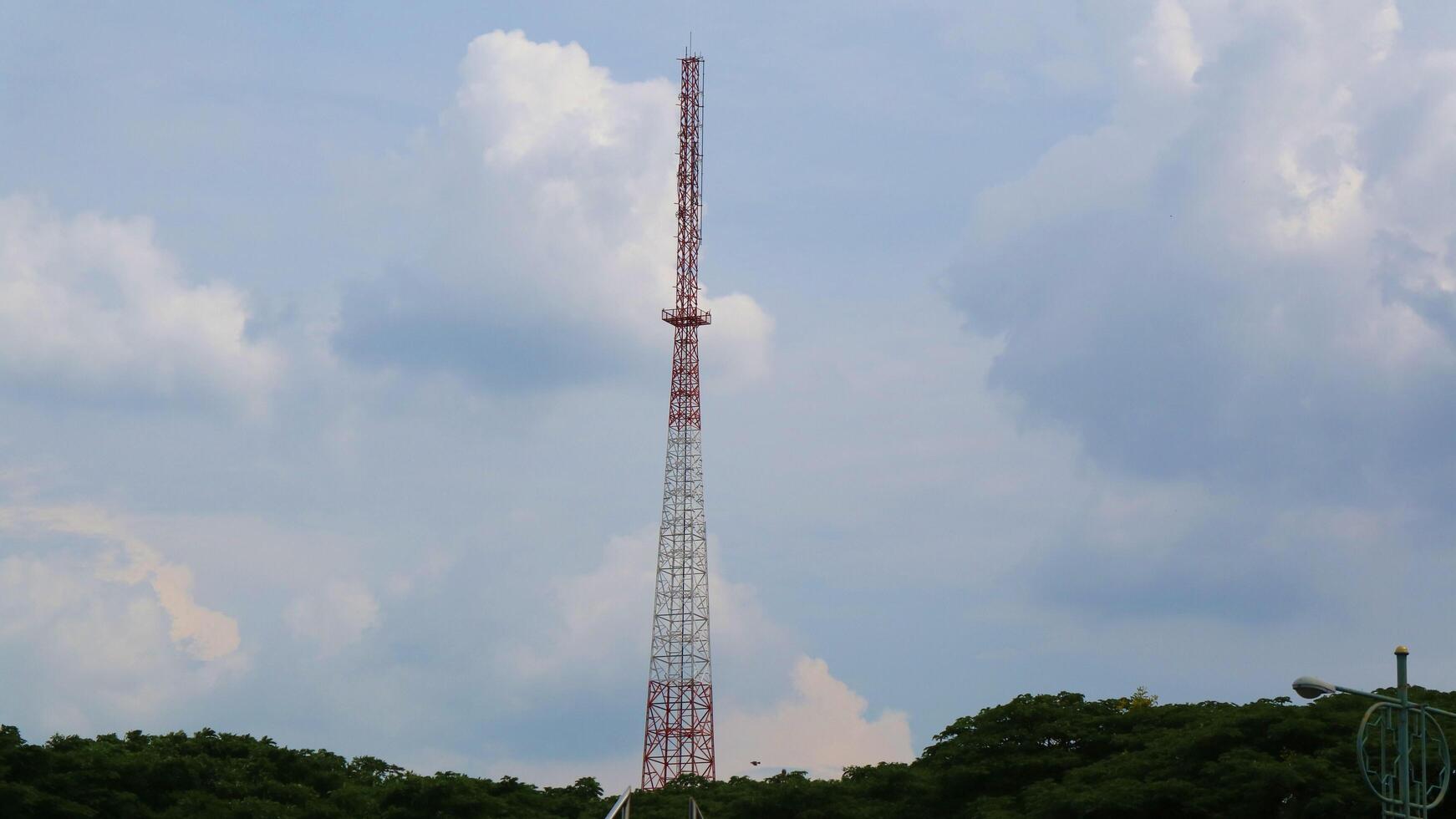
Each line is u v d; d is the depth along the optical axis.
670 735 119.12
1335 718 60.59
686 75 124.69
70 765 64.56
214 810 65.62
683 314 124.06
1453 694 63.75
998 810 65.62
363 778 78.06
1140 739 68.88
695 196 124.44
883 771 75.25
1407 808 40.25
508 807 75.50
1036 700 74.12
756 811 73.44
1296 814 57.56
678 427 123.25
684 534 122.00
